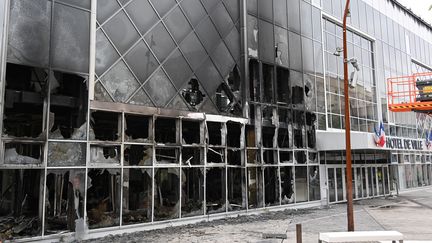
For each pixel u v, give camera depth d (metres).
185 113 16.16
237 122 18.48
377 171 29.73
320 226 15.11
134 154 14.34
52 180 11.97
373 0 33.12
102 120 13.79
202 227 14.86
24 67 11.77
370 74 31.42
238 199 18.08
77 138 12.71
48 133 11.98
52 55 12.41
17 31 11.69
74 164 12.52
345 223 15.88
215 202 17.00
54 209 11.91
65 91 12.62
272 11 21.75
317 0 25.67
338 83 26.94
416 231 13.75
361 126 28.91
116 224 13.39
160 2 16.28
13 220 11.12
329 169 24.30
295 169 21.56
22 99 11.64
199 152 16.56
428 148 30.27
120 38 14.59
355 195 26.55
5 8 11.41
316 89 24.28
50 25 12.46
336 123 25.95
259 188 19.05
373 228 14.49
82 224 12.41
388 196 29.34
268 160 19.91
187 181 15.96
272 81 20.94
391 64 34.31
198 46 17.61
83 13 13.38
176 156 15.62
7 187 11.12
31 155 11.70
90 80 13.21
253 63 19.95
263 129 19.97
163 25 16.25
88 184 12.83
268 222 16.22
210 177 16.95
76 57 13.01
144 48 15.38
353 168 26.75
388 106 31.34
